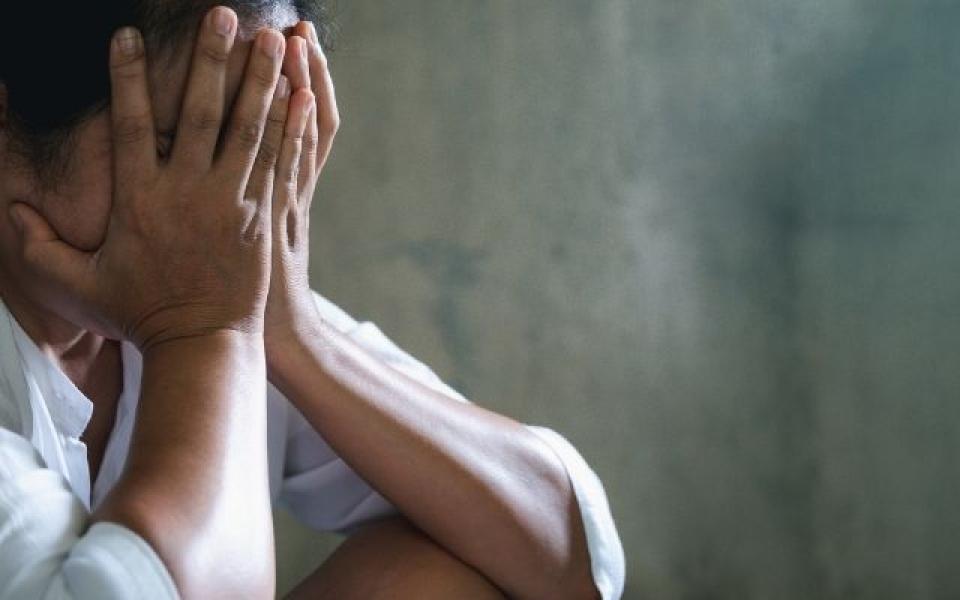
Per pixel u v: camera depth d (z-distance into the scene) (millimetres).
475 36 3607
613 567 1528
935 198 3590
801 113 3617
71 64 1189
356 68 3566
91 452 1470
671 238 3617
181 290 1220
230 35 1183
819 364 3611
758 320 3623
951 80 3576
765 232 3621
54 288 1250
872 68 3604
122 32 1167
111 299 1236
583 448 3592
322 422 1391
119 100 1183
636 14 3625
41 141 1213
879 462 3596
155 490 1109
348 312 3553
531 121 3609
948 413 3582
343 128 3564
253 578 1134
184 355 1206
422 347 3566
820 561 3596
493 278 3588
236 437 1176
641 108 3619
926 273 3594
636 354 3607
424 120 3586
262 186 1246
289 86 1268
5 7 1188
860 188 3609
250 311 1241
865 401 3598
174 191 1212
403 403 1423
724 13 3623
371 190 3572
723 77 3621
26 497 1095
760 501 3609
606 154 3609
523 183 3598
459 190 3592
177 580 1076
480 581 1454
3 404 1258
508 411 3580
